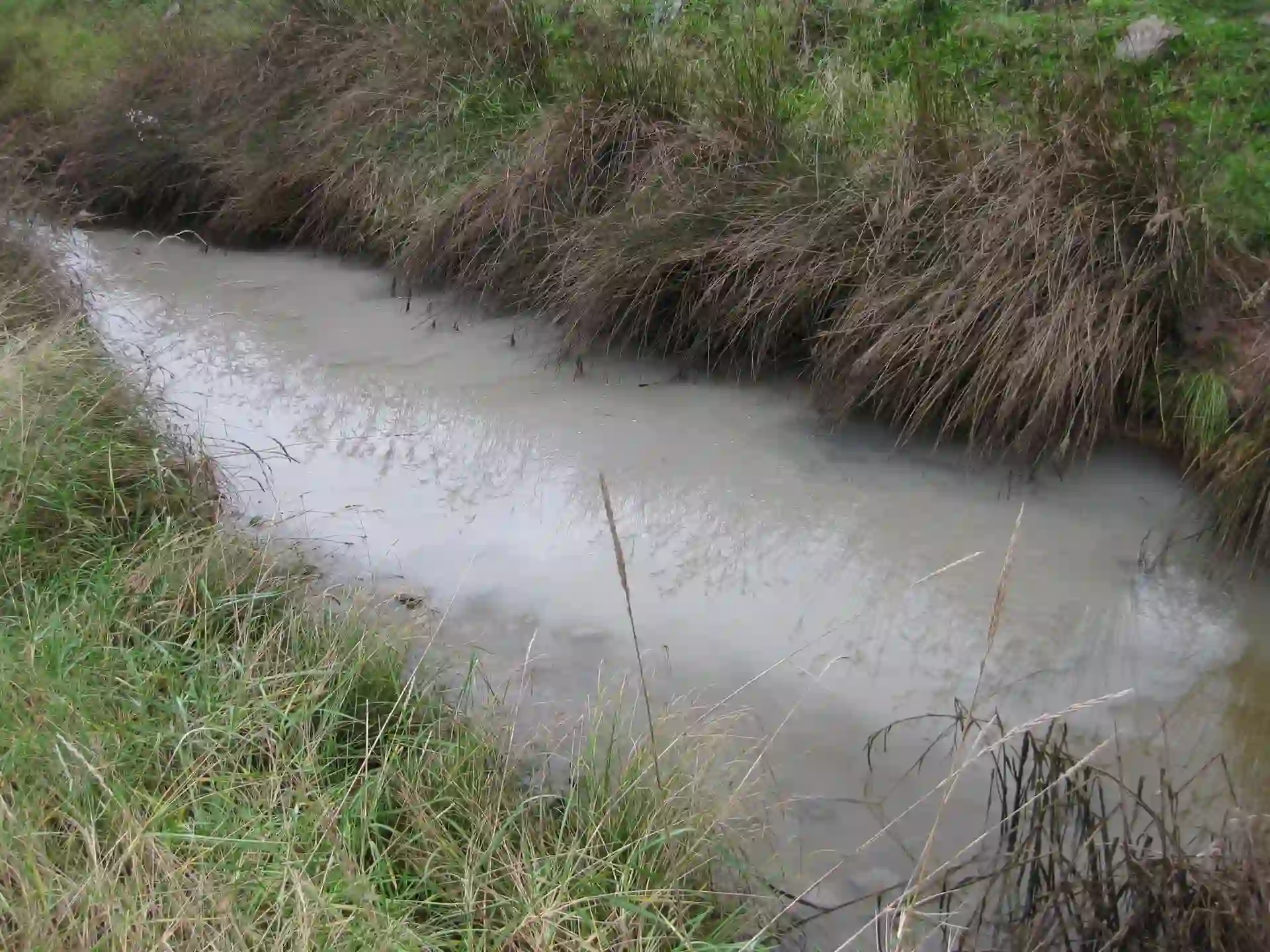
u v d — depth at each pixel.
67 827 2.41
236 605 3.30
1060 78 4.95
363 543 4.10
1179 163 4.49
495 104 6.59
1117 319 4.14
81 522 3.67
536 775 2.91
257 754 2.74
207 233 7.54
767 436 4.68
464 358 5.57
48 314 5.41
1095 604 3.56
